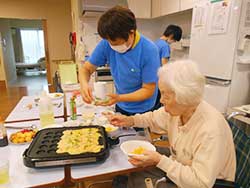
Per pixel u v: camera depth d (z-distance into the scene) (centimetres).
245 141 99
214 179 79
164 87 86
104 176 91
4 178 83
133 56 133
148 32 415
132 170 95
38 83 687
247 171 91
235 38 198
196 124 89
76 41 431
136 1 361
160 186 111
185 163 94
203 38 234
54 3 656
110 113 143
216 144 81
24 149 109
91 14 338
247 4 192
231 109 200
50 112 135
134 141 110
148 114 125
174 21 366
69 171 91
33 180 86
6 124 139
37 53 1037
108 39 119
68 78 243
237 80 210
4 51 655
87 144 103
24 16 646
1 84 626
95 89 138
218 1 210
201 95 84
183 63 86
